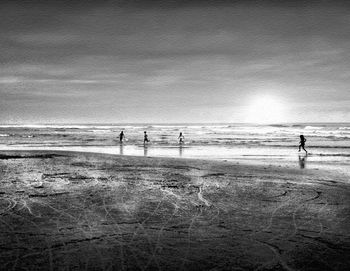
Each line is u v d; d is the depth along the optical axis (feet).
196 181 28.94
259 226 16.01
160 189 25.02
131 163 42.01
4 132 231.09
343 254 12.51
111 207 19.36
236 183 28.19
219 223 16.46
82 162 42.45
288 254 12.44
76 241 13.62
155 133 221.25
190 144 104.53
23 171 33.83
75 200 20.99
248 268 11.17
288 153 70.08
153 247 13.04
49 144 103.40
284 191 24.85
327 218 17.49
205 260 11.78
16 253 12.25
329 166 44.93
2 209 18.62
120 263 11.46
